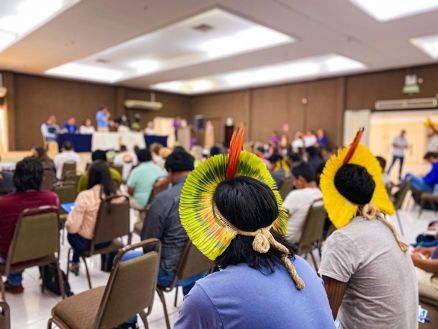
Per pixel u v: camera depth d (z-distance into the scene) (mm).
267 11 4934
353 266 1152
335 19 5207
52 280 2494
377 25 5430
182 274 1970
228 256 750
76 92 11367
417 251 2115
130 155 6285
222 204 766
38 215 2150
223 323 666
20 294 2549
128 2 4738
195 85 13219
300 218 2682
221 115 13125
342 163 1357
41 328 2127
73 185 3484
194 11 5020
